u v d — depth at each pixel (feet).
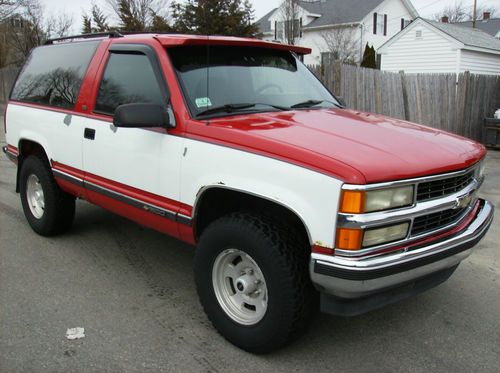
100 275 13.74
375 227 8.32
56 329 10.82
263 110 11.73
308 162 8.54
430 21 75.77
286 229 9.32
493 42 79.66
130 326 11.05
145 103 11.10
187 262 14.84
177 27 76.69
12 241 16.20
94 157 13.20
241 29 75.41
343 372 9.60
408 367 9.82
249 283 9.82
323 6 118.32
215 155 9.89
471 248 10.16
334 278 8.35
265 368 9.64
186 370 9.52
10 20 101.04
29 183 16.71
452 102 37.24
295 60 14.53
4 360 9.65
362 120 11.48
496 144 37.22
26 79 17.33
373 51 87.86
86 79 13.79
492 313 12.08
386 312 12.05
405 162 8.74
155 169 11.30
